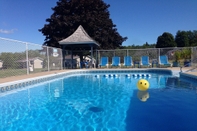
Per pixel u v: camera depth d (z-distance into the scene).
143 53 18.55
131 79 10.80
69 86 8.30
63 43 16.00
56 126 3.42
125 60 16.88
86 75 13.12
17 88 7.38
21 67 11.09
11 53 10.76
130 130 3.18
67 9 24.23
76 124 3.51
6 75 10.07
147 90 6.98
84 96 6.17
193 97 5.66
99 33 23.86
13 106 4.91
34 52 12.40
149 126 3.34
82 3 23.55
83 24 22.94
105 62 17.08
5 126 3.44
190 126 3.30
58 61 15.20
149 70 14.34
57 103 5.22
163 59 16.16
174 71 11.89
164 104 4.88
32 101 5.47
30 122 3.64
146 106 4.71
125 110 4.40
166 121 3.59
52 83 9.22
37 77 8.98
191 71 10.85
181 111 4.23
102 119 3.78
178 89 7.06
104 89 7.50
